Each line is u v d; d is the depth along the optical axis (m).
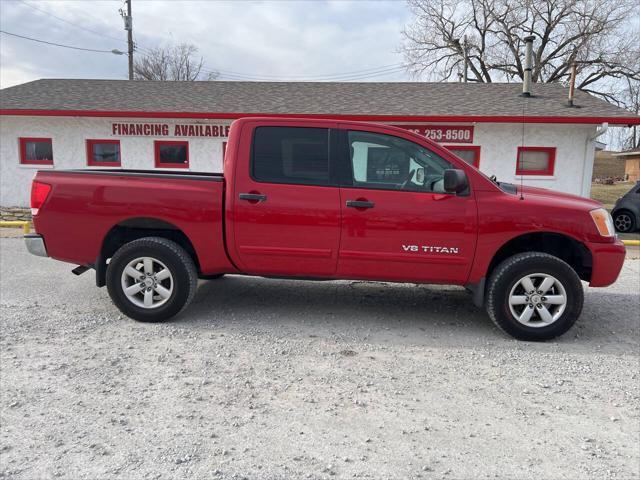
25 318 4.79
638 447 2.82
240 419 3.02
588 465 2.64
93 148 12.95
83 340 4.26
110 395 3.28
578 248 4.63
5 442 2.73
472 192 4.46
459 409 3.21
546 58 30.86
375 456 2.68
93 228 4.69
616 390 3.53
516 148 12.08
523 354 4.18
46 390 3.33
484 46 32.28
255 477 2.48
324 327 4.73
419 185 4.52
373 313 5.21
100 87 15.02
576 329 4.86
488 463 2.64
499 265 4.48
